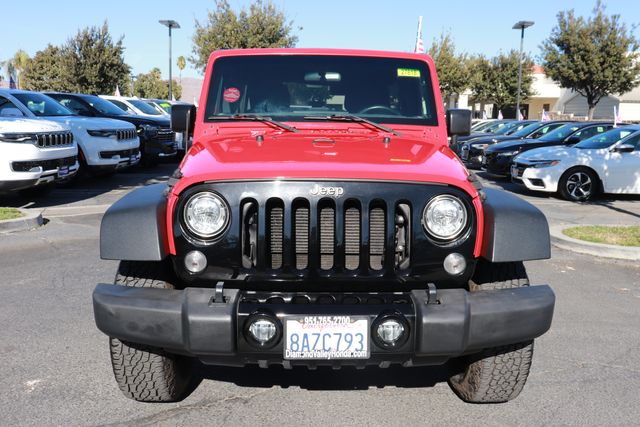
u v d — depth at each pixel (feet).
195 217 9.53
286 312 9.16
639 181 39.11
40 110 39.78
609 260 23.24
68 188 40.91
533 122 70.44
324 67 14.19
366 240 9.61
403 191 9.60
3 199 35.55
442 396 12.10
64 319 15.94
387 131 13.37
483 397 11.31
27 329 15.21
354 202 9.67
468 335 9.36
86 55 105.09
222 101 13.96
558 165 39.65
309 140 12.07
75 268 20.86
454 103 139.64
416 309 9.33
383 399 11.95
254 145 11.52
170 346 9.43
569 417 11.21
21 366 13.11
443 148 12.10
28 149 31.01
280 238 9.81
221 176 9.52
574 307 17.54
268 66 14.20
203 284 9.98
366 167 9.83
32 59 148.36
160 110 66.08
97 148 40.42
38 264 21.35
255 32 109.70
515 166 42.93
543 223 9.81
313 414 11.32
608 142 40.98
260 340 9.20
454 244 9.64
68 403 11.56
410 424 10.95
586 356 13.98
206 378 12.86
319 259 9.75
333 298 9.73
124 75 109.60
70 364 13.24
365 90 14.05
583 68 119.44
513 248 9.53
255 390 12.32
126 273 10.50
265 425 10.87
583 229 27.32
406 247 9.73
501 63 155.22
